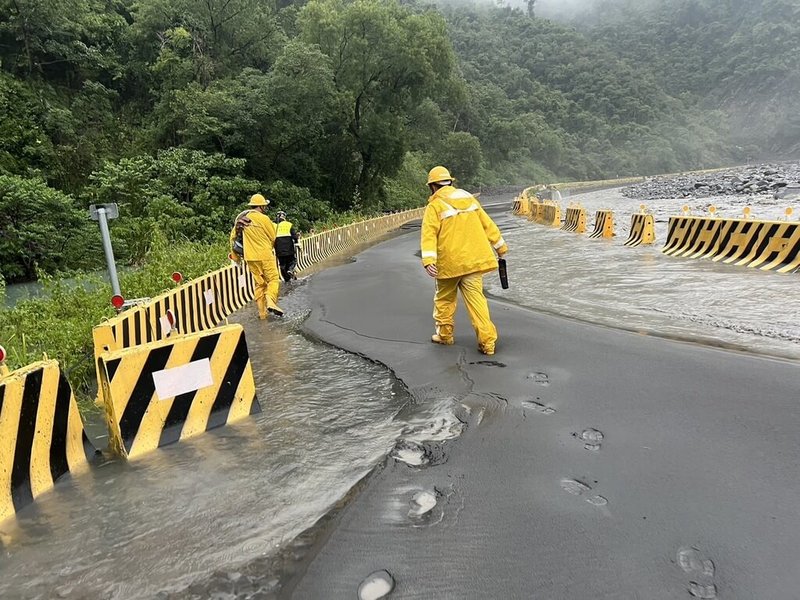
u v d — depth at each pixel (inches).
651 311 265.3
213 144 948.0
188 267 403.9
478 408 157.5
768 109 5433.1
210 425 156.6
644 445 129.6
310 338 258.4
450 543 97.5
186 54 1095.6
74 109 1017.5
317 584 89.0
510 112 3599.9
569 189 2955.2
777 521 98.4
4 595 90.2
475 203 209.0
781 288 292.5
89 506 118.1
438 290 221.9
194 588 89.6
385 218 1220.5
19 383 123.6
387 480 120.5
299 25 1221.1
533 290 340.2
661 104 5206.7
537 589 85.0
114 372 141.0
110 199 751.1
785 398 150.3
